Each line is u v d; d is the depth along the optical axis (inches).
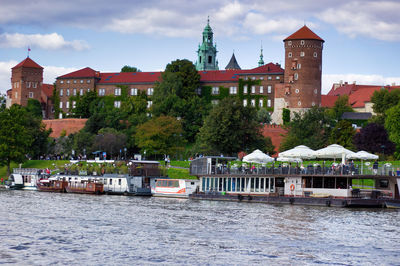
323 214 2827.3
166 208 3100.4
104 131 6727.4
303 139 5723.4
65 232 2177.7
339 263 1756.9
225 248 1930.4
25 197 3752.5
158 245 1964.8
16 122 5674.2
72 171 4608.8
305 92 7460.6
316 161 4603.8
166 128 6328.7
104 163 4549.7
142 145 6284.5
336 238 2142.0
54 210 2901.1
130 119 7224.4
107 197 3927.2
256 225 2433.6
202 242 2028.8
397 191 3238.2
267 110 7795.3
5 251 1831.9
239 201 3597.4
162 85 7623.0
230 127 5182.1
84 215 2701.8
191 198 3855.8
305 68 7460.6
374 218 2687.0
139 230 2262.6
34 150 6392.7
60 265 1683.1
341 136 5654.5
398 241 2096.5
